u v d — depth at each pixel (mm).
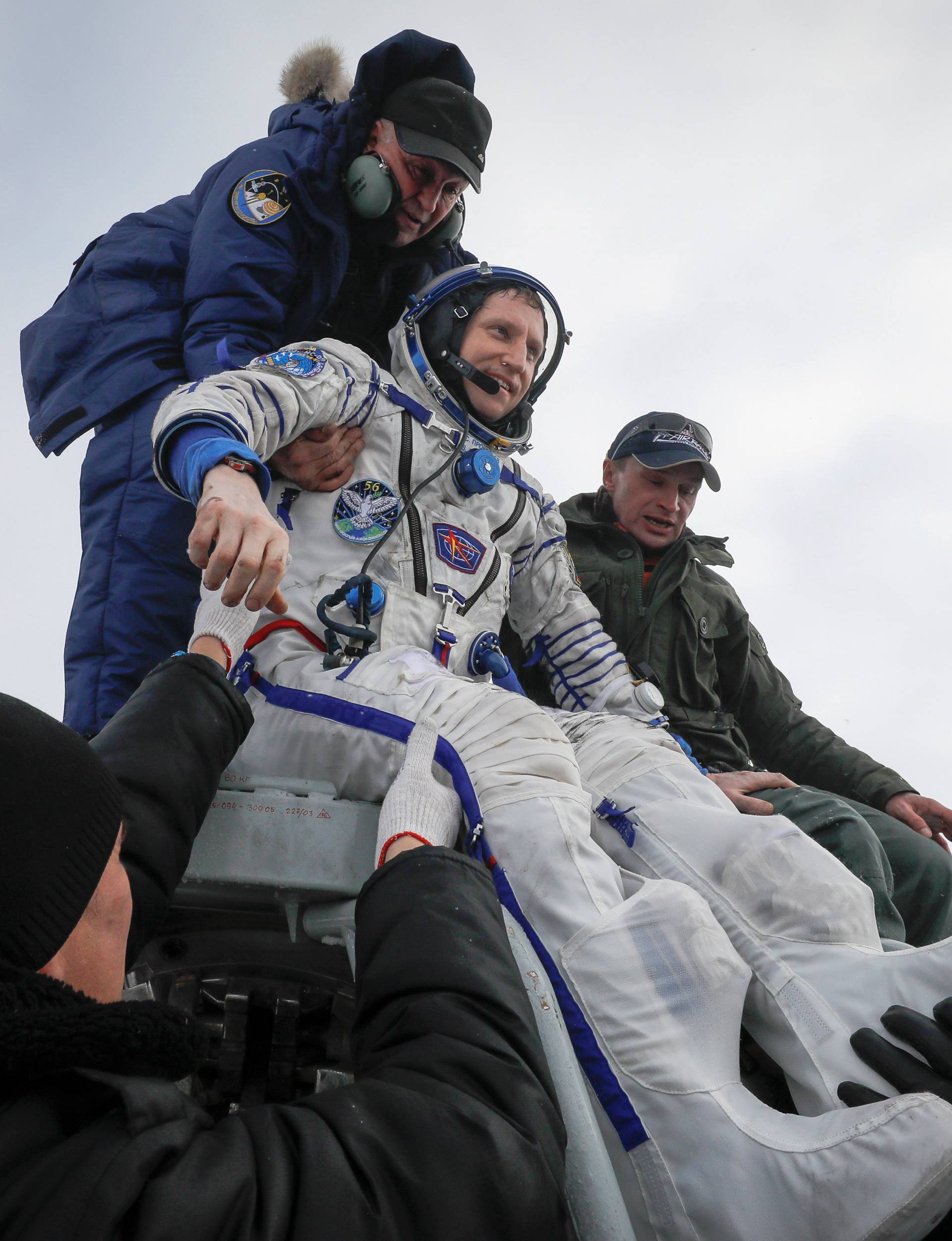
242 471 1557
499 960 948
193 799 1200
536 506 2232
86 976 838
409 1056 847
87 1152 699
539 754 1481
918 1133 1035
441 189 2766
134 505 2352
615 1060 1215
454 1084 821
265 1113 800
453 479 2000
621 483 3119
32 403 2674
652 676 2912
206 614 1571
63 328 2605
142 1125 728
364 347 2961
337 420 1933
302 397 1851
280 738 1619
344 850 1417
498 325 2051
